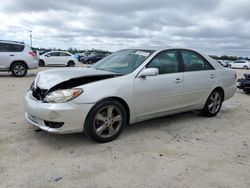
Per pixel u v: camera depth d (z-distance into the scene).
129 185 3.03
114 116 4.27
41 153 3.75
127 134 4.62
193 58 5.49
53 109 3.78
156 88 4.67
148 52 4.90
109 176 3.20
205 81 5.56
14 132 4.49
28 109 4.16
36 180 3.06
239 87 10.30
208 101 5.80
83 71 4.60
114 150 3.94
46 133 4.48
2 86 9.62
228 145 4.36
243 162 3.74
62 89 3.95
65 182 3.04
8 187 2.91
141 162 3.59
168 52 5.05
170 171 3.38
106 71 4.69
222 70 6.02
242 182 3.19
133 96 4.38
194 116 5.98
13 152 3.74
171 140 4.45
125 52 5.26
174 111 5.16
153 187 3.00
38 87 4.27
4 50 12.94
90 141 4.23
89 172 3.28
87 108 3.92
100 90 4.03
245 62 39.06
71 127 3.89
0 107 6.18
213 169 3.48
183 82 5.11
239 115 6.35
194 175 3.30
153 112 4.77
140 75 4.49
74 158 3.63
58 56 25.31
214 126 5.34
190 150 4.07
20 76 13.38
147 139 4.43
